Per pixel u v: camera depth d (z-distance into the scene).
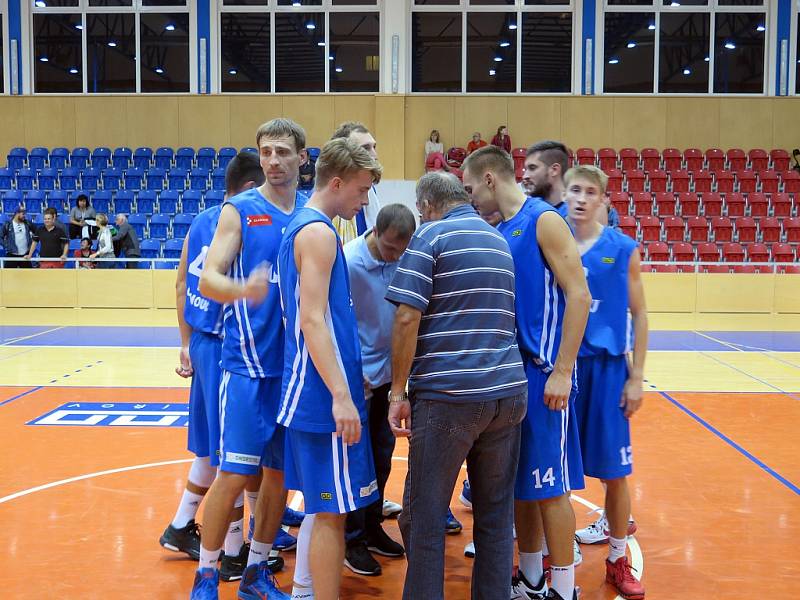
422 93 17.23
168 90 17.56
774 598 3.17
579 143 17.34
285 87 17.62
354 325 2.79
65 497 4.30
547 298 2.88
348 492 2.69
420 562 2.65
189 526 3.57
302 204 3.45
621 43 17.64
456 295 2.63
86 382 7.56
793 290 13.15
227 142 17.30
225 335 3.03
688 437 5.71
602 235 3.29
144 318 12.58
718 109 17.31
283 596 3.06
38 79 17.69
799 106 17.31
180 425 5.93
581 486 3.07
